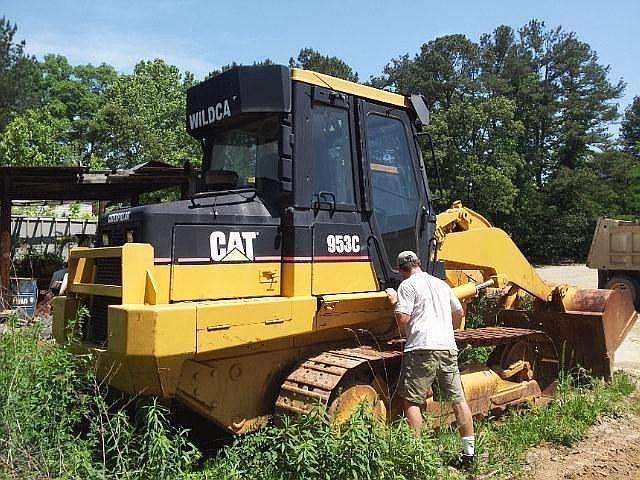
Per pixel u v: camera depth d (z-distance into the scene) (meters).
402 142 6.10
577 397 6.98
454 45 44.84
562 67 49.19
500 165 36.78
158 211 4.50
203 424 5.43
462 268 7.34
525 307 8.19
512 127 37.41
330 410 4.88
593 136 46.75
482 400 6.39
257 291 4.88
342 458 4.25
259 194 5.16
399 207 5.94
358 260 5.45
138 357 4.18
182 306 4.33
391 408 5.60
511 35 50.00
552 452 5.86
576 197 43.00
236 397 4.85
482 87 44.19
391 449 4.52
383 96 5.87
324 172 5.28
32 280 11.89
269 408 5.06
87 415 4.55
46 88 64.12
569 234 42.22
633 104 59.38
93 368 4.56
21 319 5.29
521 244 43.06
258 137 5.35
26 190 15.16
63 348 4.75
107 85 68.25
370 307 5.51
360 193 5.54
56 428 4.32
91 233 21.09
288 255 5.02
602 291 7.97
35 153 27.50
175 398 4.62
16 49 39.38
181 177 14.08
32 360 4.47
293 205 5.02
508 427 6.31
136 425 4.53
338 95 5.44
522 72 46.88
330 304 5.11
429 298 5.37
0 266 12.53
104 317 4.83
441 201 6.30
